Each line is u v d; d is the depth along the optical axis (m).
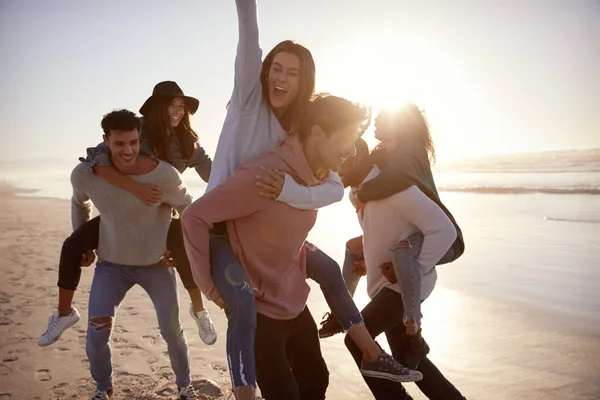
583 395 3.72
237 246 2.41
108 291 3.40
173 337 3.58
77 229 3.48
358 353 3.00
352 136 2.38
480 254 8.68
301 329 2.65
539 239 9.89
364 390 3.87
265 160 2.36
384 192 2.98
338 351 4.61
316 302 5.97
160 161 3.27
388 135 3.17
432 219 2.95
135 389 3.89
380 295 3.07
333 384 3.98
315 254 2.70
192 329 5.22
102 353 3.42
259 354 2.47
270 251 2.43
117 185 3.16
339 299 2.70
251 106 2.46
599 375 4.01
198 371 4.21
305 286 2.62
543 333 4.95
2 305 6.04
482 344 4.74
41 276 7.49
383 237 3.07
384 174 3.01
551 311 5.60
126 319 5.53
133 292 6.64
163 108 3.37
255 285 2.46
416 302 2.92
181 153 3.51
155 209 3.31
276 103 2.48
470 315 5.56
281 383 2.47
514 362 4.32
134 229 3.31
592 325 5.11
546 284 6.72
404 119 3.19
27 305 6.05
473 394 3.79
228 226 2.43
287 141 2.42
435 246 2.96
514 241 9.77
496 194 19.00
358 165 3.21
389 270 3.00
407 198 2.96
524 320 5.33
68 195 23.58
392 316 3.03
